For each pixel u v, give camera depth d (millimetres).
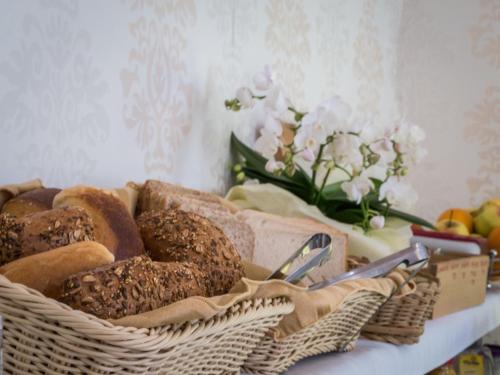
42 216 688
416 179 2322
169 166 1316
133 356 564
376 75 2174
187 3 1332
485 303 1502
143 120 1241
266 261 1134
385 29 2227
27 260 635
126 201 1057
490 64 2215
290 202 1339
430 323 1269
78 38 1091
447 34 2271
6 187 902
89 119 1123
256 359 832
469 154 2246
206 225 851
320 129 1293
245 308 702
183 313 604
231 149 1493
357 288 898
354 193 1321
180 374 655
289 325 812
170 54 1297
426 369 1173
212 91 1420
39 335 562
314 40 1798
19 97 995
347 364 954
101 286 597
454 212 1900
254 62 1559
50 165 1056
